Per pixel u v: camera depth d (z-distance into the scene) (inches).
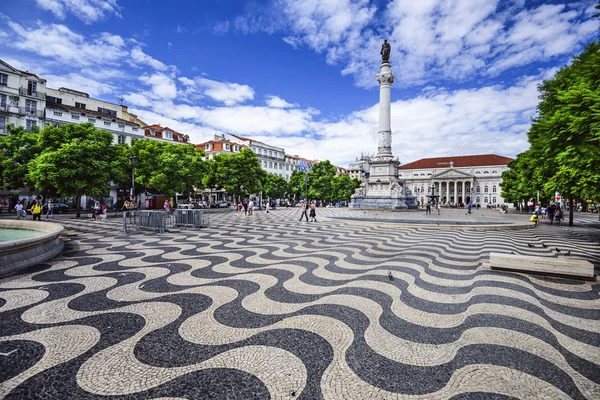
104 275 228.7
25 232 390.9
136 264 267.3
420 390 95.1
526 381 99.9
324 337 130.0
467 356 115.8
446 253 327.0
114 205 1485.0
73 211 1146.0
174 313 154.7
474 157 3777.1
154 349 118.0
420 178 3688.5
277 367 106.7
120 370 103.3
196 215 601.0
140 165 1176.2
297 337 129.7
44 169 709.3
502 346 123.7
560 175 541.0
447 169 3430.1
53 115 1325.0
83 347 118.7
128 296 180.4
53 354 113.0
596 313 159.6
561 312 160.7
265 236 473.1
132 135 1626.5
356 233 520.1
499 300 178.2
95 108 1609.3
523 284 210.5
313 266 263.0
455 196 3376.0
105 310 157.8
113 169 871.1
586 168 257.4
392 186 1483.8
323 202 2679.6
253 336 130.1
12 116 1202.6
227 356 113.6
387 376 102.5
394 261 284.7
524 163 1069.1
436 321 148.4
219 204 1823.3
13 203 995.3
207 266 261.1
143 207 1514.5
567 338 131.3
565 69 353.4
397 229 589.3
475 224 622.8
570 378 101.8
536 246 381.4
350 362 110.7
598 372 105.7
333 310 161.2
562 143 249.0
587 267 217.0
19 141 927.0
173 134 1921.8
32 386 93.9
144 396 90.0
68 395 90.0
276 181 2383.1
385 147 1523.1
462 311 161.5
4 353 113.0
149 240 420.8
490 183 3363.7
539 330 138.9
